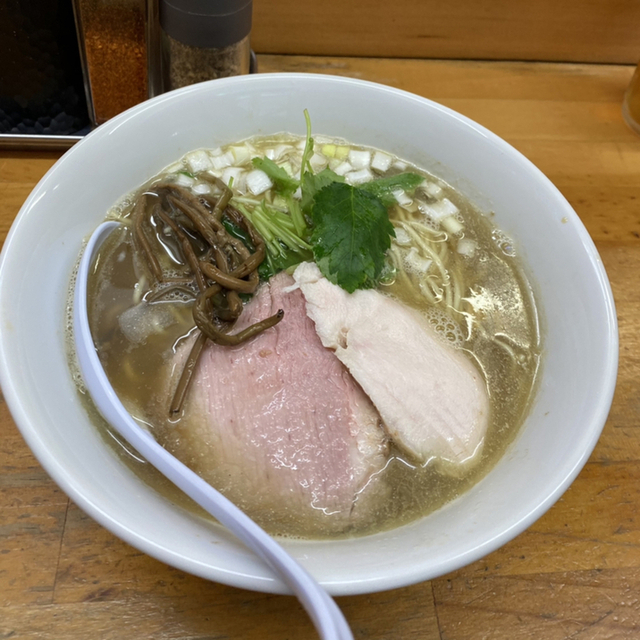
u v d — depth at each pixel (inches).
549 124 13.8
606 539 8.9
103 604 8.0
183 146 11.1
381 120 11.6
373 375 8.9
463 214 11.5
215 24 11.1
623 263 11.6
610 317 8.9
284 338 9.4
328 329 9.1
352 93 11.3
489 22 14.3
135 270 10.1
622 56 15.3
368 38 14.4
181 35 11.2
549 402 9.2
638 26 14.6
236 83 10.9
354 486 8.6
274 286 9.9
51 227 9.1
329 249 9.6
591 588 8.6
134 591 8.1
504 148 10.8
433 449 9.0
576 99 14.5
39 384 7.8
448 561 6.9
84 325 8.9
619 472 9.5
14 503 8.5
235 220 10.3
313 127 11.8
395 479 8.8
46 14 10.5
